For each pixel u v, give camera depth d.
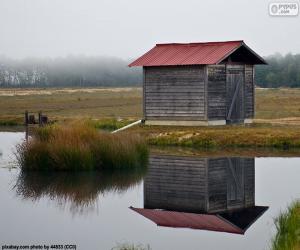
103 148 32.69
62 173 31.59
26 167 31.97
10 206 24.84
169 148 41.94
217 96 49.59
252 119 53.50
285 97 95.81
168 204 25.50
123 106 87.31
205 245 19.25
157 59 50.94
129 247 18.75
